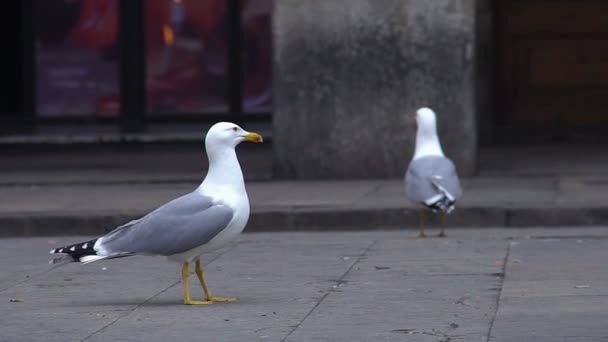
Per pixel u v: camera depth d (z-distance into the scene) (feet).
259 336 28.04
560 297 31.94
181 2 80.89
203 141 77.51
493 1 73.56
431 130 43.93
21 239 47.75
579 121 73.82
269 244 43.80
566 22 73.41
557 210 47.21
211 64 81.10
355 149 57.77
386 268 37.55
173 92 81.35
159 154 72.02
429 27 56.90
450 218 47.96
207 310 31.24
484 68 72.59
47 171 64.03
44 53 81.66
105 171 63.62
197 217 30.73
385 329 28.60
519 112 74.18
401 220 48.11
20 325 29.91
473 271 36.50
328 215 48.03
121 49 81.25
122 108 81.46
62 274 37.99
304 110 57.93
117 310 31.60
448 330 28.32
